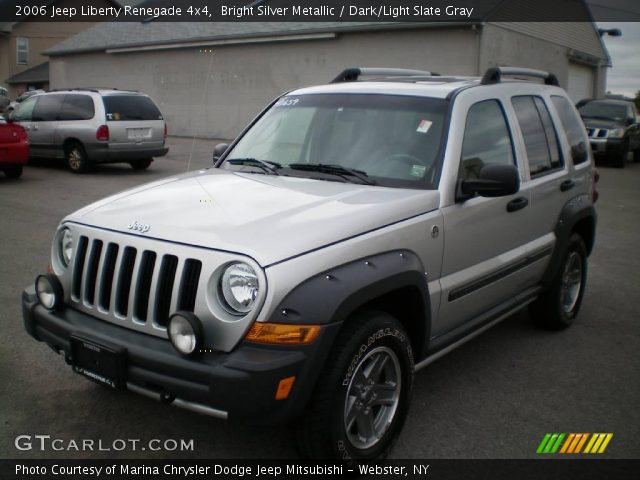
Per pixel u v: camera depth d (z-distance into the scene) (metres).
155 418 3.95
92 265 3.51
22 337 5.07
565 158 5.41
